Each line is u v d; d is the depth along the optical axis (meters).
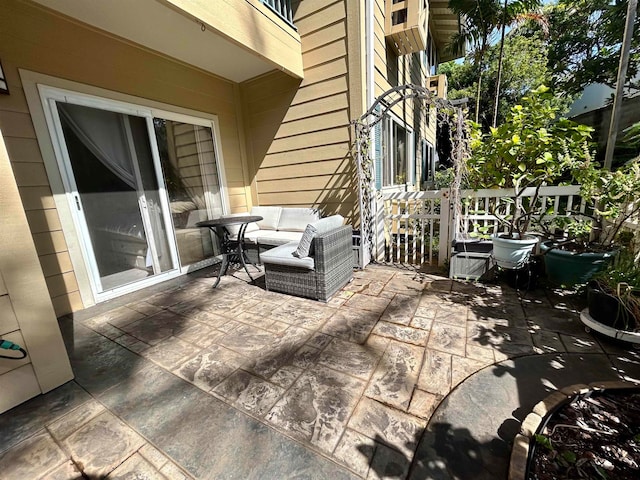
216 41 3.11
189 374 1.81
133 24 2.74
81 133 2.80
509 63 8.55
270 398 1.57
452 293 2.83
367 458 1.21
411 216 3.72
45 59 2.52
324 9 3.54
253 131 4.55
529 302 2.56
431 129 9.11
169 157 3.61
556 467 1.08
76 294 2.81
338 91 3.67
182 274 3.83
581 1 8.12
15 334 1.58
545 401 1.35
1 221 1.52
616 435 1.20
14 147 2.38
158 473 1.19
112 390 1.70
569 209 2.94
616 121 2.77
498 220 3.11
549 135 2.71
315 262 2.75
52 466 1.25
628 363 1.72
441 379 1.65
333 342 2.08
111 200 3.06
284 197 4.47
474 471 1.13
